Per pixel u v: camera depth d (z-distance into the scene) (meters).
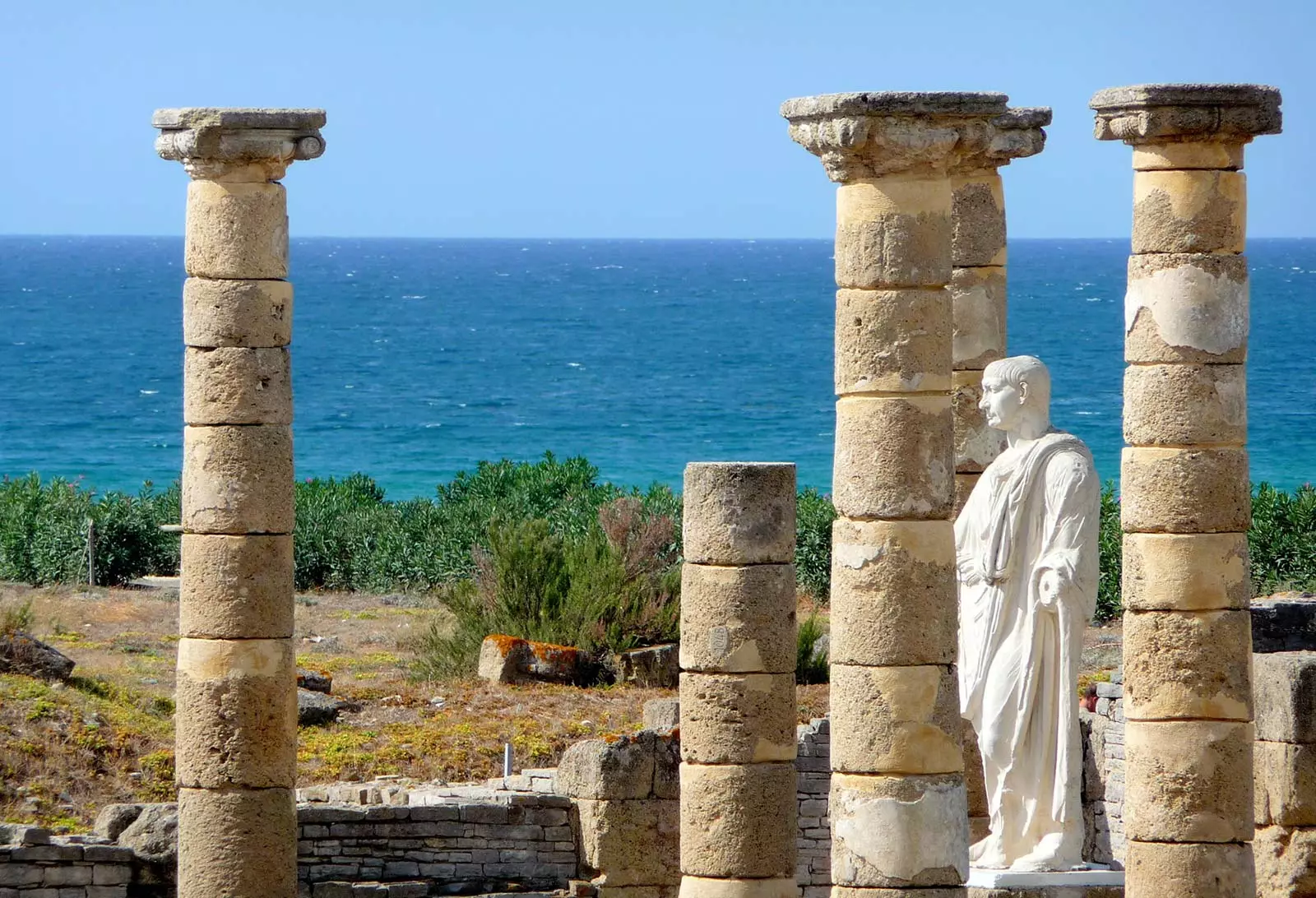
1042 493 45.09
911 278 38.84
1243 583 43.16
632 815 55.91
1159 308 42.72
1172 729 42.81
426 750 70.00
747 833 45.72
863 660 39.19
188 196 47.09
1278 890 49.44
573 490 128.50
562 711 77.25
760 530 45.81
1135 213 43.09
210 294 46.75
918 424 38.97
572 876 55.75
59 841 51.16
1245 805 42.94
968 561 45.69
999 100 38.97
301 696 73.88
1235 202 42.78
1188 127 42.19
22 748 64.38
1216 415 42.66
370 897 52.81
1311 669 49.28
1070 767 44.84
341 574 118.31
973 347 49.50
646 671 84.25
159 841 51.00
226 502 46.78
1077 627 44.78
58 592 105.56
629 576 91.88
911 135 38.44
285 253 47.38
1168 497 42.75
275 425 47.19
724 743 45.78
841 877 39.53
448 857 54.53
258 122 46.16
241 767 46.91
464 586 92.25
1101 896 44.09
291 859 47.59
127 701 72.56
